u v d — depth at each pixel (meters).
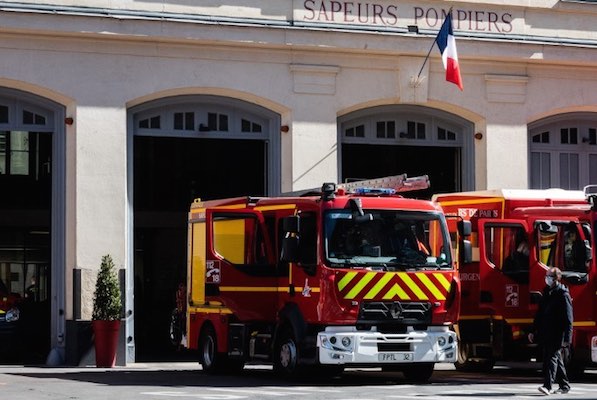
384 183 21.98
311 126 27.58
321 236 20.05
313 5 27.53
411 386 19.86
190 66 26.69
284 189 27.56
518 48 29.11
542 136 30.31
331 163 27.70
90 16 25.58
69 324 25.69
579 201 23.47
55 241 26.05
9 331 26.62
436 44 28.25
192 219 23.66
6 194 32.72
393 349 19.98
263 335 21.56
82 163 25.80
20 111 25.97
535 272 22.00
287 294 20.91
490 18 29.17
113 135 26.05
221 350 22.36
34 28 25.19
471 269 23.31
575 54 29.66
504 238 23.16
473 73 29.17
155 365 25.94
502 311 23.02
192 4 26.59
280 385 19.97
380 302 19.97
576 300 21.34
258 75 27.20
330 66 27.67
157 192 34.28
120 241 26.00
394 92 28.33
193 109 27.16
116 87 26.12
